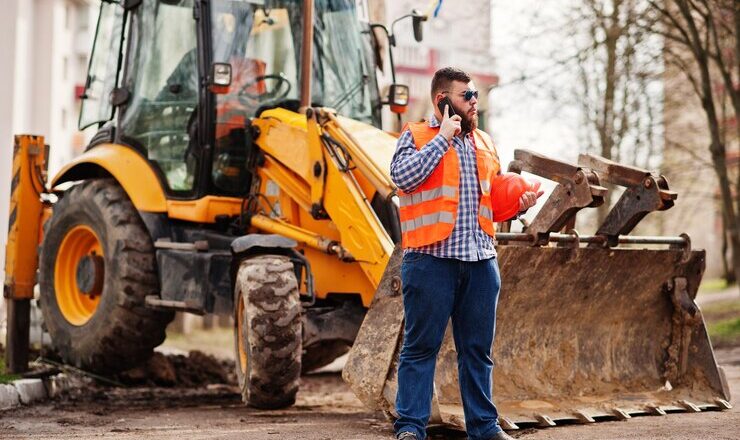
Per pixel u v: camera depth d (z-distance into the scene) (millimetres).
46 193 11523
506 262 7590
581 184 7266
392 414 7168
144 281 10164
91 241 11070
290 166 9359
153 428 7930
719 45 19750
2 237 30172
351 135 8844
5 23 32844
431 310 6172
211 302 9430
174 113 10281
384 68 10766
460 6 22609
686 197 29031
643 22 18219
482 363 6320
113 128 11062
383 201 8789
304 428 7777
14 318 11188
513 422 7297
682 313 8492
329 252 9000
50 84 34969
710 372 8359
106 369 10719
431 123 6312
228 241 9617
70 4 37156
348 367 7367
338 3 10469
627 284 8305
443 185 6125
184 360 12539
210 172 9883
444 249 6141
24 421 8438
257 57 10055
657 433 7043
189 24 10297
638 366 8562
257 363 8391
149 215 10195
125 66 10922
